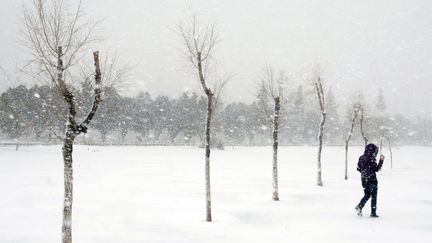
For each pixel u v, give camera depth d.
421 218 13.25
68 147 8.73
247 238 10.46
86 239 10.05
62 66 9.03
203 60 13.45
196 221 12.52
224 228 11.66
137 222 12.22
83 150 54.00
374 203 13.52
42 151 50.91
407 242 10.02
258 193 18.95
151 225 11.85
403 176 29.70
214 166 36.47
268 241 10.16
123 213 13.59
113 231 10.99
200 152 61.22
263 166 37.38
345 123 75.38
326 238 10.48
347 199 17.50
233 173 29.61
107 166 33.97
